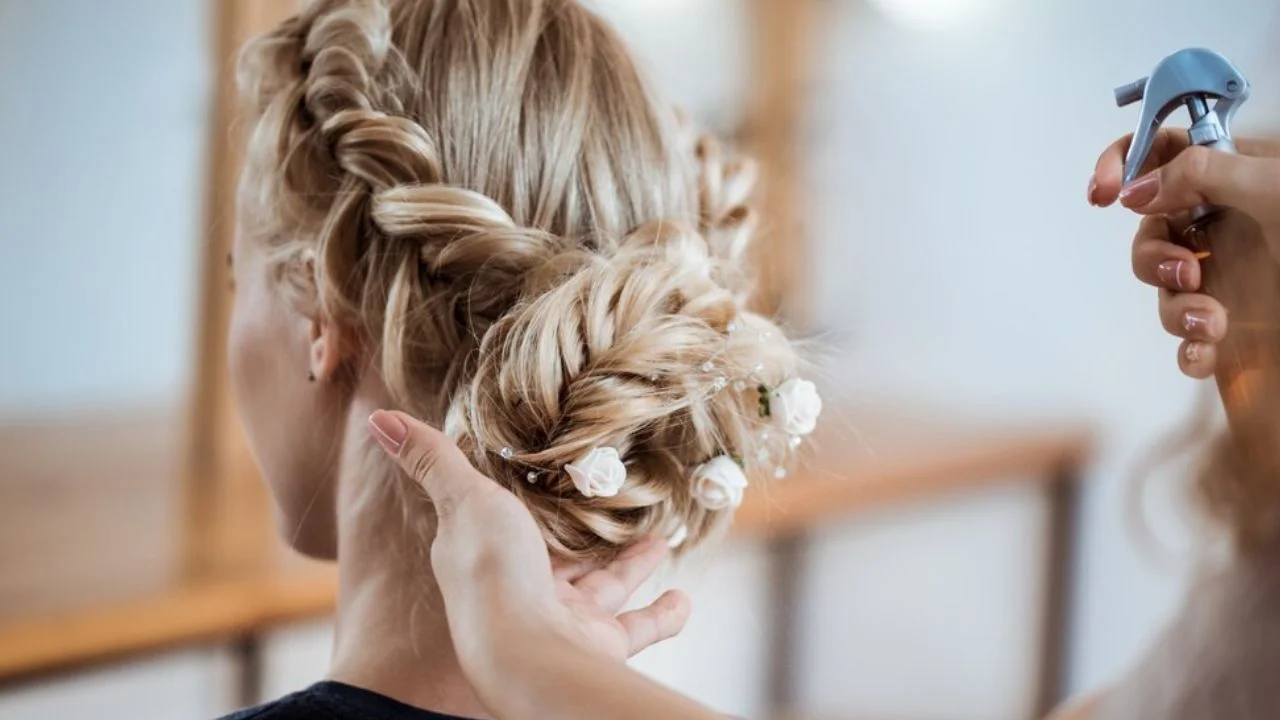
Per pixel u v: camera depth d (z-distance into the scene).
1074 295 2.47
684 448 0.69
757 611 2.07
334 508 0.74
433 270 0.67
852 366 2.62
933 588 2.33
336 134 0.69
